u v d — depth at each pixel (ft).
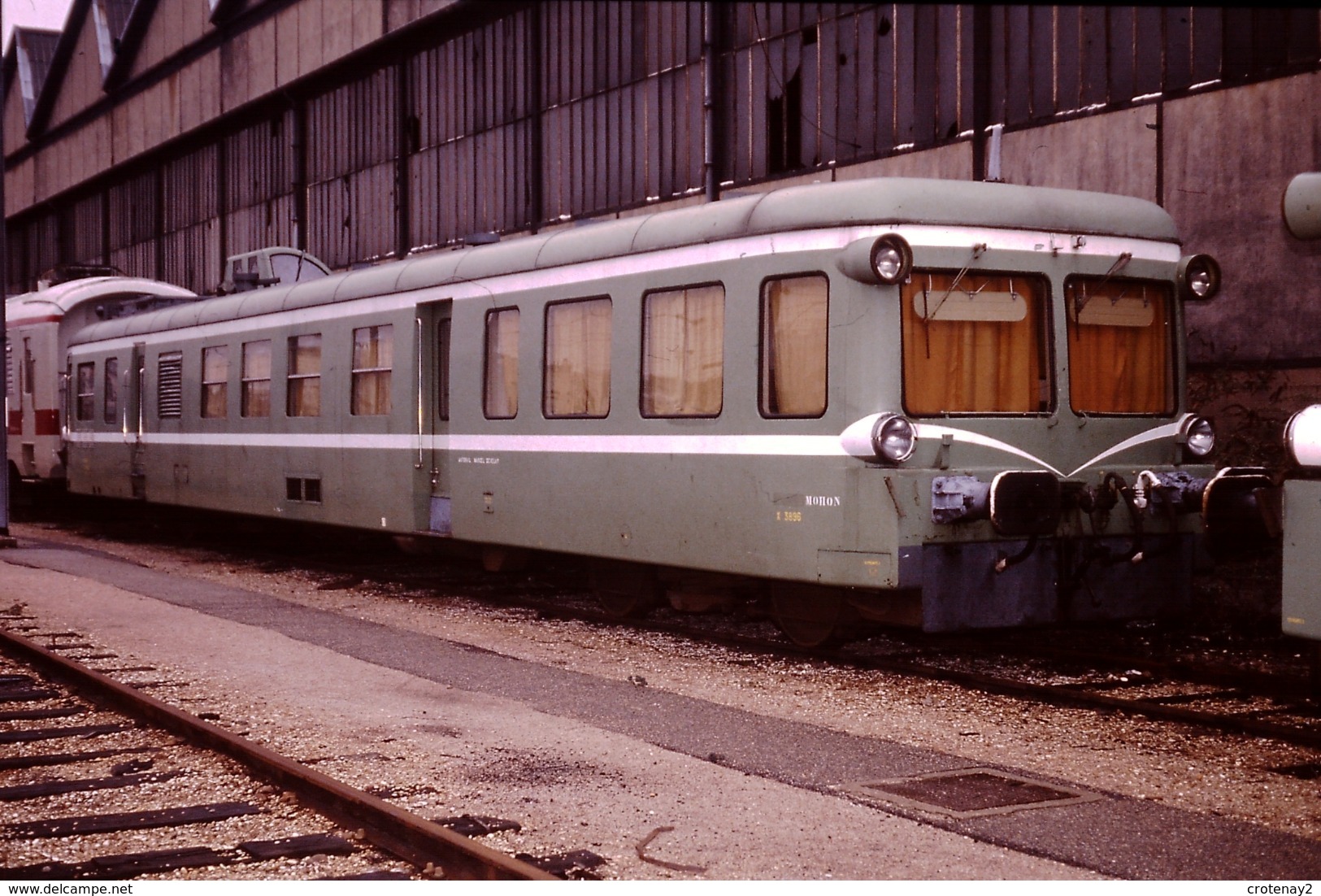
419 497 41.91
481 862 15.42
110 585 43.55
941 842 17.06
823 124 53.88
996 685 26.84
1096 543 28.66
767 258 29.04
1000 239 28.22
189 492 56.80
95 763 21.36
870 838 17.16
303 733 23.12
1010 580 27.78
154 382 59.98
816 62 54.13
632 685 27.25
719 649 31.91
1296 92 37.40
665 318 32.14
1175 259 30.81
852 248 26.89
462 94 75.97
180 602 39.68
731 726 23.58
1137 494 28.73
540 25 69.67
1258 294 38.45
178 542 61.11
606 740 22.48
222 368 54.08
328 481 46.50
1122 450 29.60
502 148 72.74
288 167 93.30
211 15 97.66
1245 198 38.75
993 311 28.30
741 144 57.98
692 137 60.13
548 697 26.11
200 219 106.52
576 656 31.07
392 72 81.66
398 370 42.63
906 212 27.27
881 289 27.04
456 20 74.84
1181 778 20.34
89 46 123.03
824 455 27.61
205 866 16.26
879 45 51.31
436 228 78.79
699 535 30.94
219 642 32.63
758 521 29.27
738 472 29.78
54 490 81.00
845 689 27.04
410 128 80.84
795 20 55.11
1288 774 20.65
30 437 73.67
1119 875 15.78
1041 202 29.04
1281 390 37.83
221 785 19.86
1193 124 40.24
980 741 22.77
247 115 97.35
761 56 56.90
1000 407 28.37
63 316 71.10
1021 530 26.84
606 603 37.04
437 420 41.88
